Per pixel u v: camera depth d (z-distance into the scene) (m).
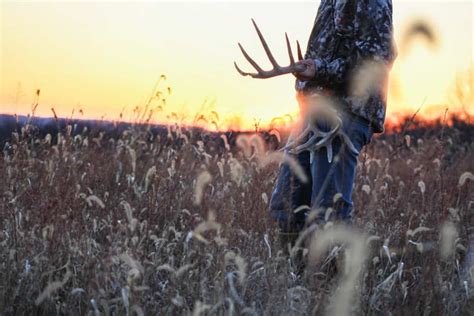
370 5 4.98
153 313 4.32
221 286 4.18
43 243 4.81
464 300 4.69
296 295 4.27
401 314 4.43
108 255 4.62
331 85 5.15
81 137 7.36
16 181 5.96
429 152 8.05
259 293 4.46
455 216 5.75
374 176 6.99
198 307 3.98
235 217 5.51
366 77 4.97
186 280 4.49
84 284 4.42
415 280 4.95
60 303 4.50
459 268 5.18
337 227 4.75
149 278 4.72
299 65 4.92
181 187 6.34
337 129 5.00
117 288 4.44
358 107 5.11
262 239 5.29
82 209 5.50
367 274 4.64
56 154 6.69
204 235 5.00
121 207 5.68
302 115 5.34
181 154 7.17
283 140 6.03
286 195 5.32
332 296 4.14
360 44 4.99
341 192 5.15
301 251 5.19
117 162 7.14
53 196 5.48
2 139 7.11
